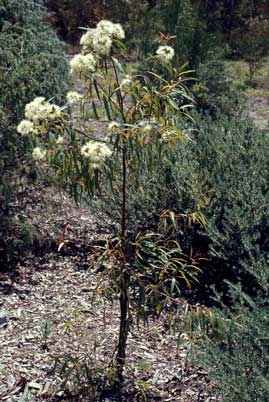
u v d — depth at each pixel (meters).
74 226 5.20
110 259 2.92
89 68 2.49
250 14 17.00
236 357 2.92
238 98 9.26
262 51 14.77
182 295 4.26
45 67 5.26
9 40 5.29
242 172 4.44
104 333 3.73
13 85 4.51
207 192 4.49
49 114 2.55
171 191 4.59
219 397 3.13
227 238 4.12
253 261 3.70
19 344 3.59
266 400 2.70
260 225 4.20
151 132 2.60
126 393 3.19
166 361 3.46
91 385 3.11
